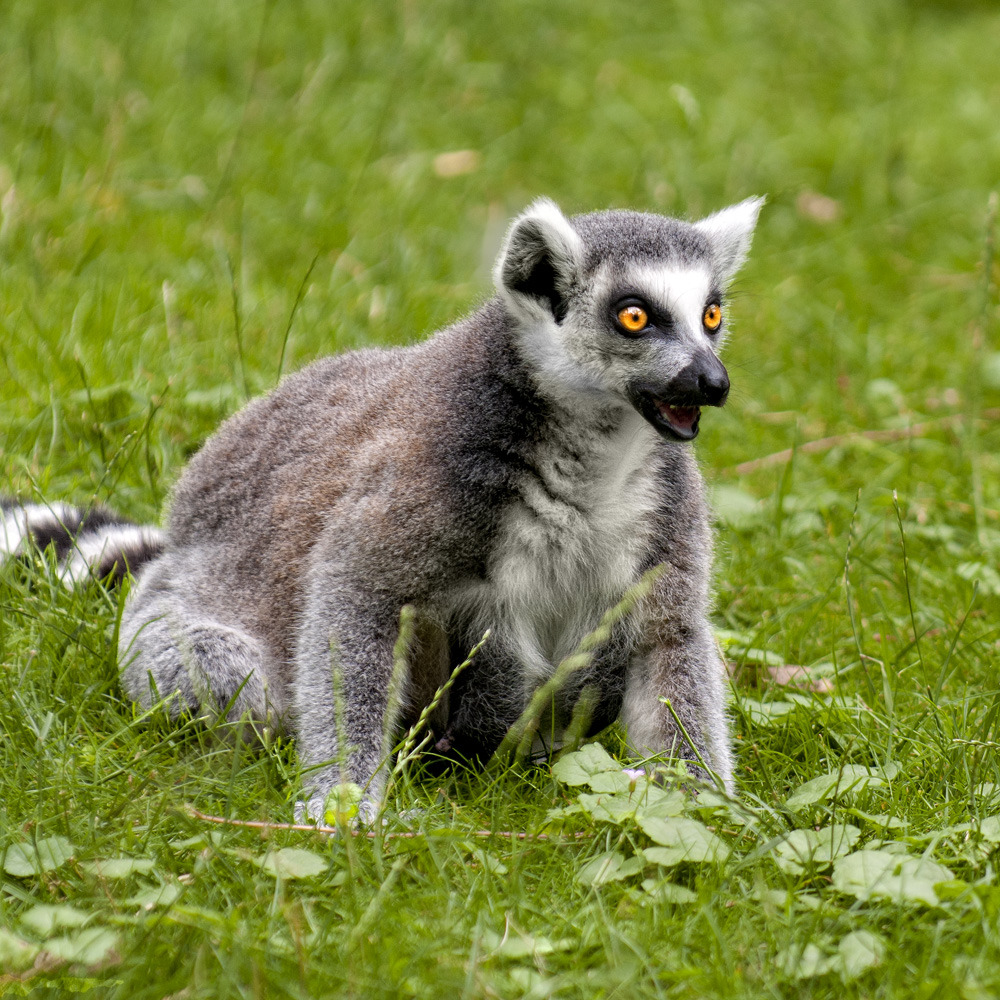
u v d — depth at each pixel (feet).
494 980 20.07
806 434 47.96
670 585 29.01
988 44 92.68
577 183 66.44
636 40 81.97
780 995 20.29
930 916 22.21
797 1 91.45
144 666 30.68
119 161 59.62
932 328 56.54
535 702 26.66
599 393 27.84
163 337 46.50
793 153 72.59
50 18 68.90
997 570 39.50
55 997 19.65
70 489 38.99
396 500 27.58
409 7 76.89
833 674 33.50
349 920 21.77
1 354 44.27
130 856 23.76
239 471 33.27
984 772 27.48
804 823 25.88
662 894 22.43
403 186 61.98
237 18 73.00
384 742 27.50
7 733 27.89
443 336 31.19
